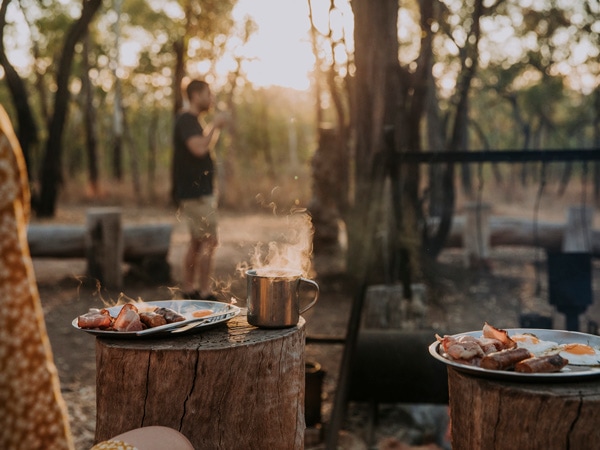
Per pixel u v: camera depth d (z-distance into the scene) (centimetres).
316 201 880
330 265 800
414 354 351
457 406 177
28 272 106
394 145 425
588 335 200
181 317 205
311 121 3334
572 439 158
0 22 1312
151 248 732
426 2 666
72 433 349
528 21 1120
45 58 2253
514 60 1391
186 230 1245
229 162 2341
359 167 650
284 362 202
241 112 3036
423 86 669
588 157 373
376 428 371
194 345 193
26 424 104
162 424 191
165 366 189
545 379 164
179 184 543
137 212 1684
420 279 533
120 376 191
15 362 103
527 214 1514
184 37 1623
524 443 161
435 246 745
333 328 557
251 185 2019
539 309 592
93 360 473
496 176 1986
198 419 191
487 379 169
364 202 660
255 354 194
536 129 2223
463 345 178
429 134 1020
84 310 620
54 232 705
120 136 2541
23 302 104
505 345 185
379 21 607
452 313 562
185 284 552
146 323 202
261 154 2989
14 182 105
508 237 806
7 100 2834
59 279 742
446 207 736
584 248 759
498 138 2736
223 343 194
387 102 612
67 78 1360
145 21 2558
